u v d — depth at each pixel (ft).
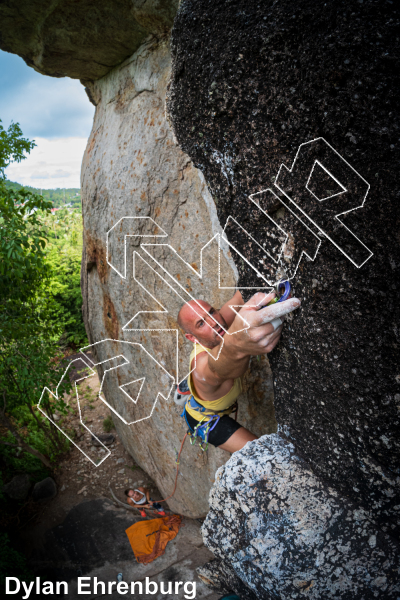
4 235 12.98
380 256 3.38
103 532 14.39
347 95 3.33
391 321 3.43
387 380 3.56
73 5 9.62
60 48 11.55
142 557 13.28
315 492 4.39
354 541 4.11
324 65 3.43
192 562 12.98
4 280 14.60
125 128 12.31
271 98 3.90
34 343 15.74
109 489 16.25
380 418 3.68
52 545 14.16
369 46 3.21
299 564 4.15
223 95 4.33
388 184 3.24
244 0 4.10
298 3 3.63
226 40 4.23
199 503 12.63
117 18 10.13
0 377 15.38
